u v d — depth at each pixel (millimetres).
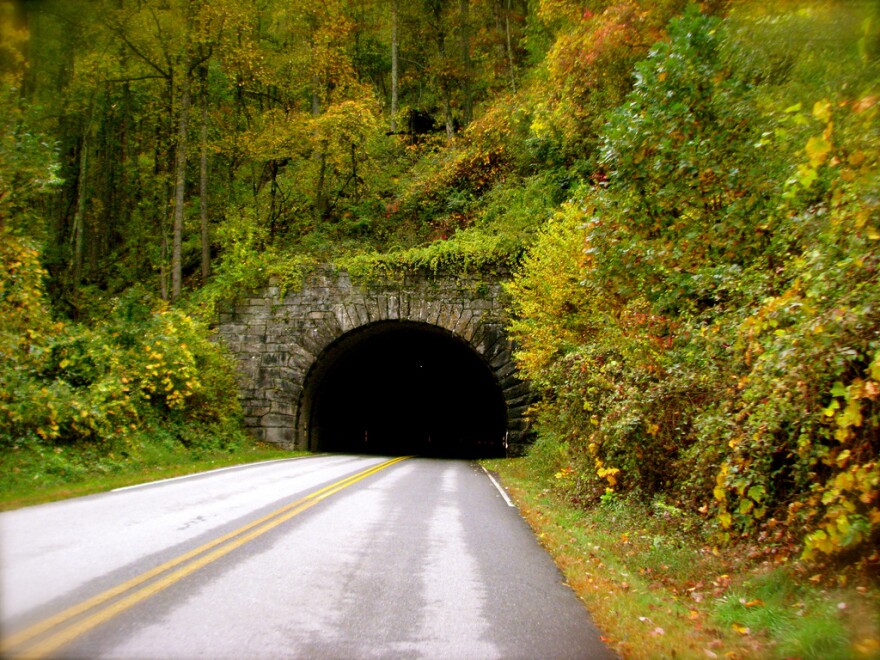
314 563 6023
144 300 23844
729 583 6316
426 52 42750
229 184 31328
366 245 28688
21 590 4441
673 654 4129
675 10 14992
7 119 14070
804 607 5027
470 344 25078
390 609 4809
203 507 8961
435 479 15781
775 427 6344
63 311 25750
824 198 7102
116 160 31109
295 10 30609
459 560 6672
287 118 31391
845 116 5781
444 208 31703
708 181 9359
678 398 9555
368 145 31844
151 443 17391
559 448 15836
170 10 22859
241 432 24359
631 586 6270
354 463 20344
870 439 5441
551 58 20609
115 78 24422
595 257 10406
